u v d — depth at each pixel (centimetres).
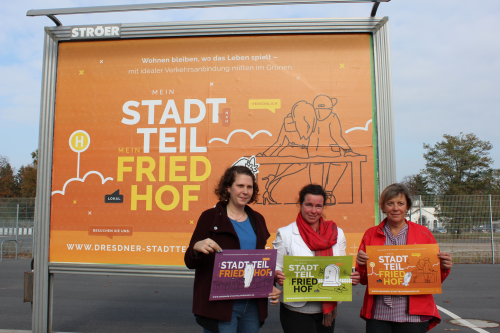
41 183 429
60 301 696
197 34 429
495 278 918
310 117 412
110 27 437
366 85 412
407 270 266
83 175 430
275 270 269
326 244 267
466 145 2923
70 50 447
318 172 406
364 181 401
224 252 248
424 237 277
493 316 580
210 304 250
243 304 261
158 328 519
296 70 420
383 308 268
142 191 422
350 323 553
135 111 433
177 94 430
